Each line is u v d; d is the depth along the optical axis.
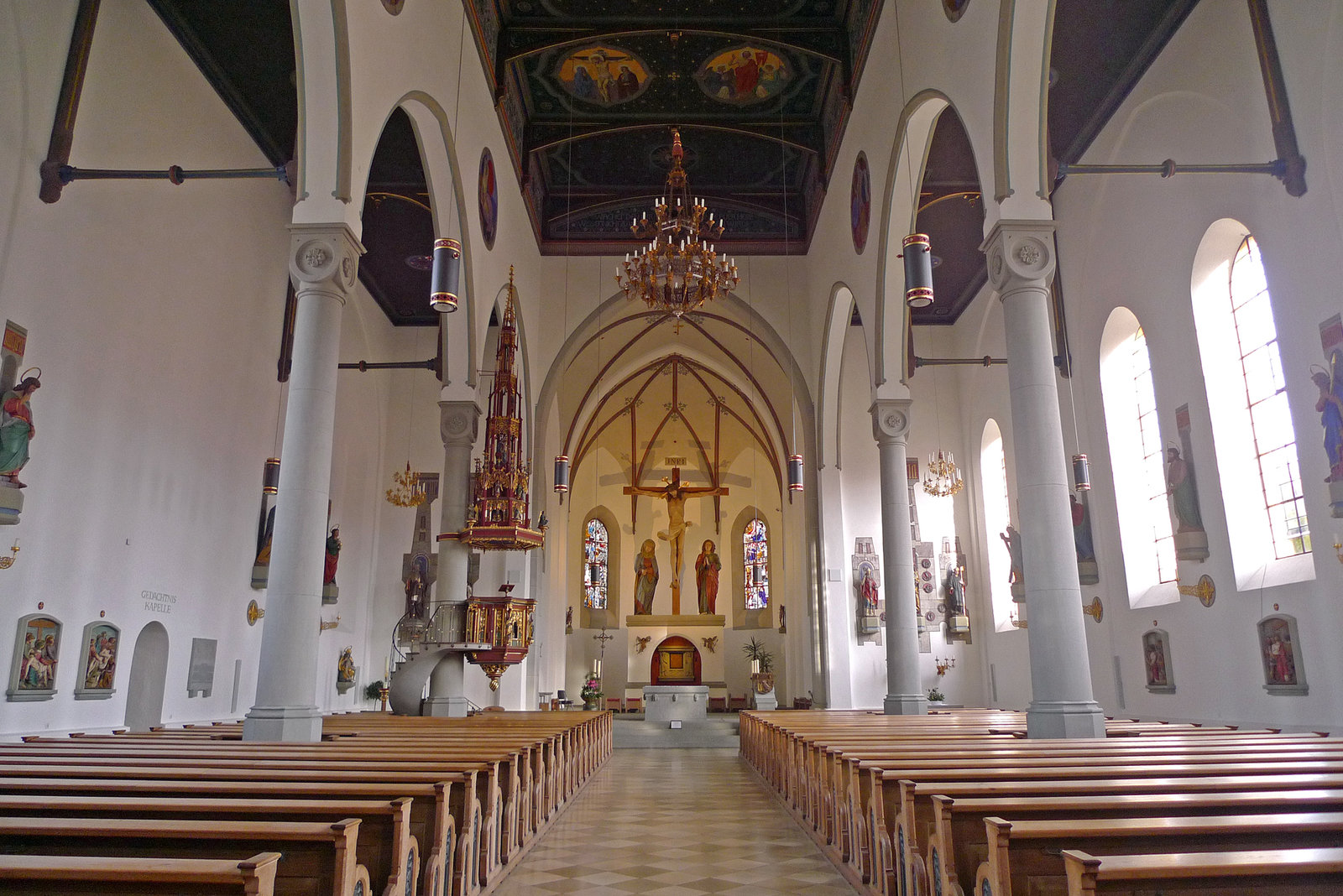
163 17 13.09
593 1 17.73
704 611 36.91
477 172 16.42
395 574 22.95
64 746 7.56
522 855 7.73
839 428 23.56
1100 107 15.74
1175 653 14.44
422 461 23.48
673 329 29.12
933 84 12.96
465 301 16.53
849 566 23.52
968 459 24.02
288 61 14.30
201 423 14.91
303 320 10.29
